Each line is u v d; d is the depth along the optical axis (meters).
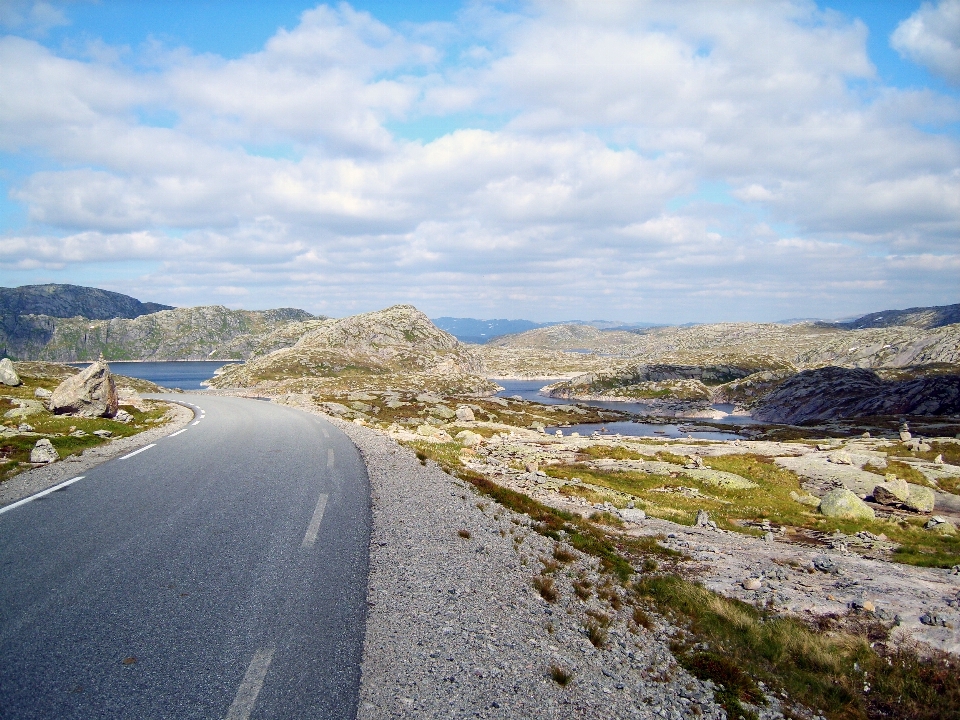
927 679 10.69
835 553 20.48
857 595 14.67
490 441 48.38
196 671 6.13
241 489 15.02
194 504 13.12
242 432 29.56
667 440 64.50
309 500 14.16
